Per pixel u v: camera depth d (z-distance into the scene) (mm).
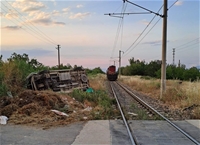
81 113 9508
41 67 24125
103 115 9211
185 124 7770
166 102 13742
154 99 15977
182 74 46938
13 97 10578
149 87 23938
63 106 10500
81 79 18984
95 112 9516
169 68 49031
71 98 13266
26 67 16094
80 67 19891
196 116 8953
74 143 5668
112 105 12836
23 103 9656
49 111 9078
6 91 11109
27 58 25297
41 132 6719
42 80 14805
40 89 14414
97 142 5738
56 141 5836
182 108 11219
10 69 13508
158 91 20391
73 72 18672
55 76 15953
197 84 17031
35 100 10016
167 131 6848
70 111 9750
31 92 10812
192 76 43656
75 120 8289
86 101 12906
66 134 6484
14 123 7781
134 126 7477
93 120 8375
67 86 16516
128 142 5738
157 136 6301
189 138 6051
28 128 7184
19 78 13938
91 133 6574
